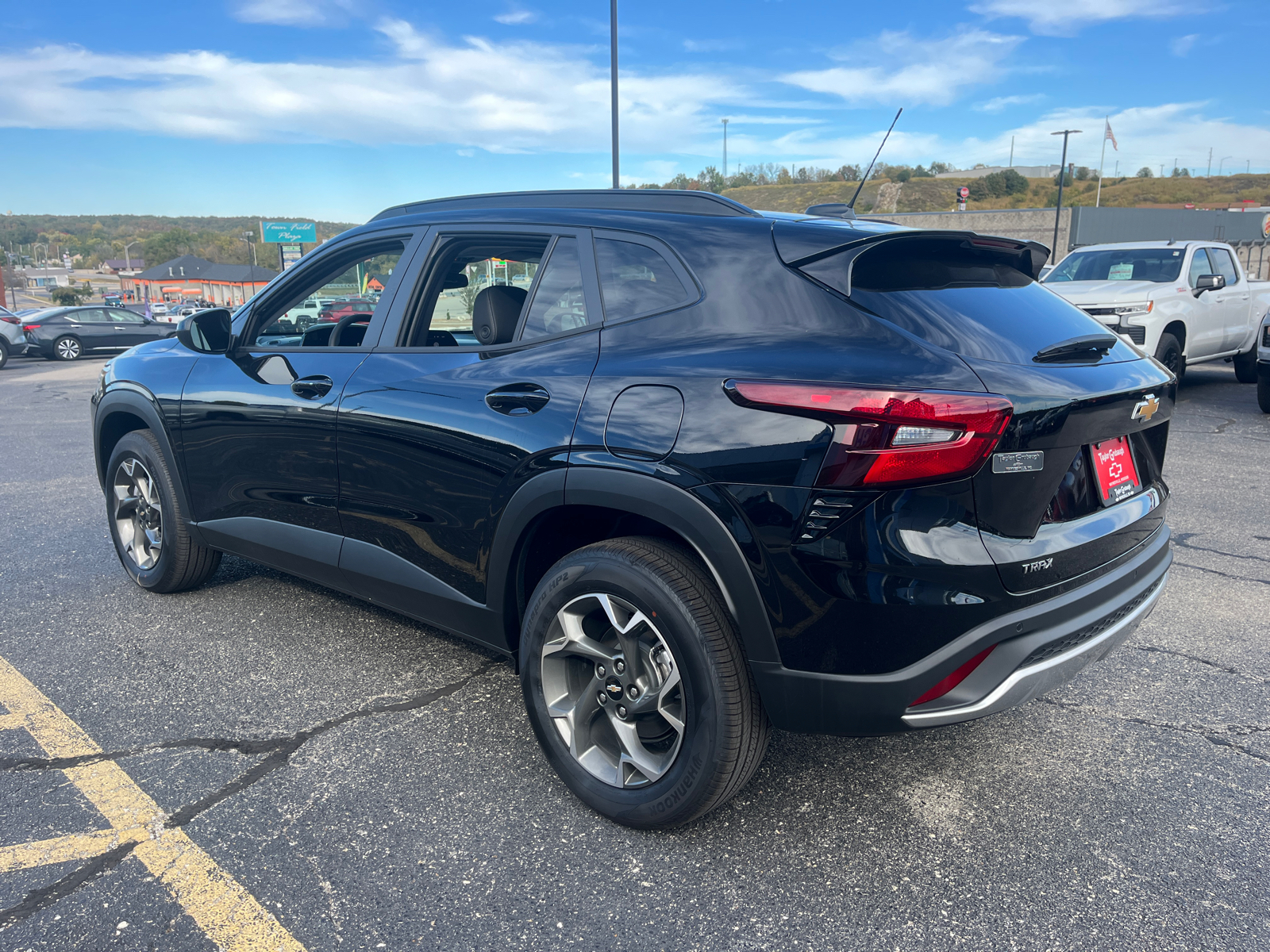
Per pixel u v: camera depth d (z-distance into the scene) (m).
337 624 3.49
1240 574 4.12
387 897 1.91
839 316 1.93
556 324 2.37
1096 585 2.00
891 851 2.08
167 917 1.84
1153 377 2.21
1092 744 2.59
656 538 2.11
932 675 1.78
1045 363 1.94
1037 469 1.83
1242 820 2.20
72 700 2.84
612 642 2.20
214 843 2.09
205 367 3.31
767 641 1.87
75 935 1.78
